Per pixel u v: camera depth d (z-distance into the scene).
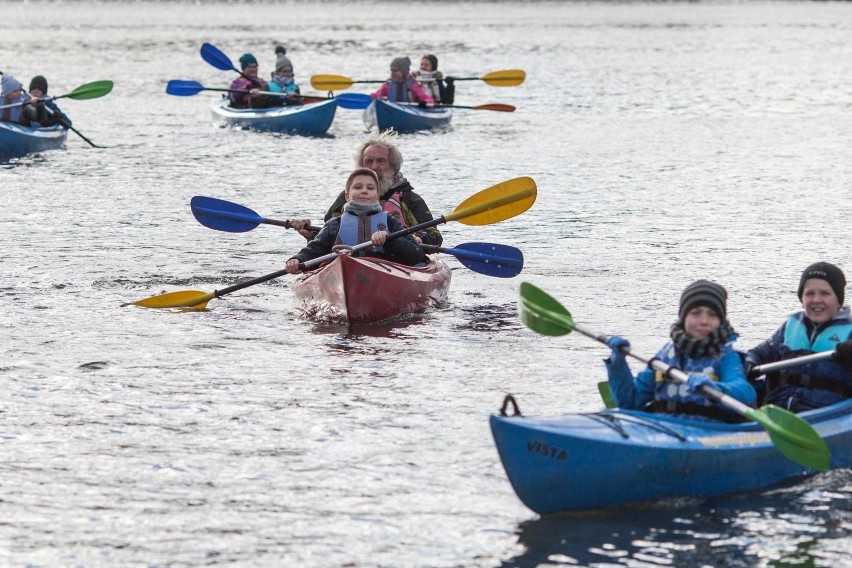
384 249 38.22
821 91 118.69
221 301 38.69
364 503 21.83
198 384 29.34
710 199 58.78
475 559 19.45
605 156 75.00
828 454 20.75
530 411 27.17
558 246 47.50
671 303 37.78
